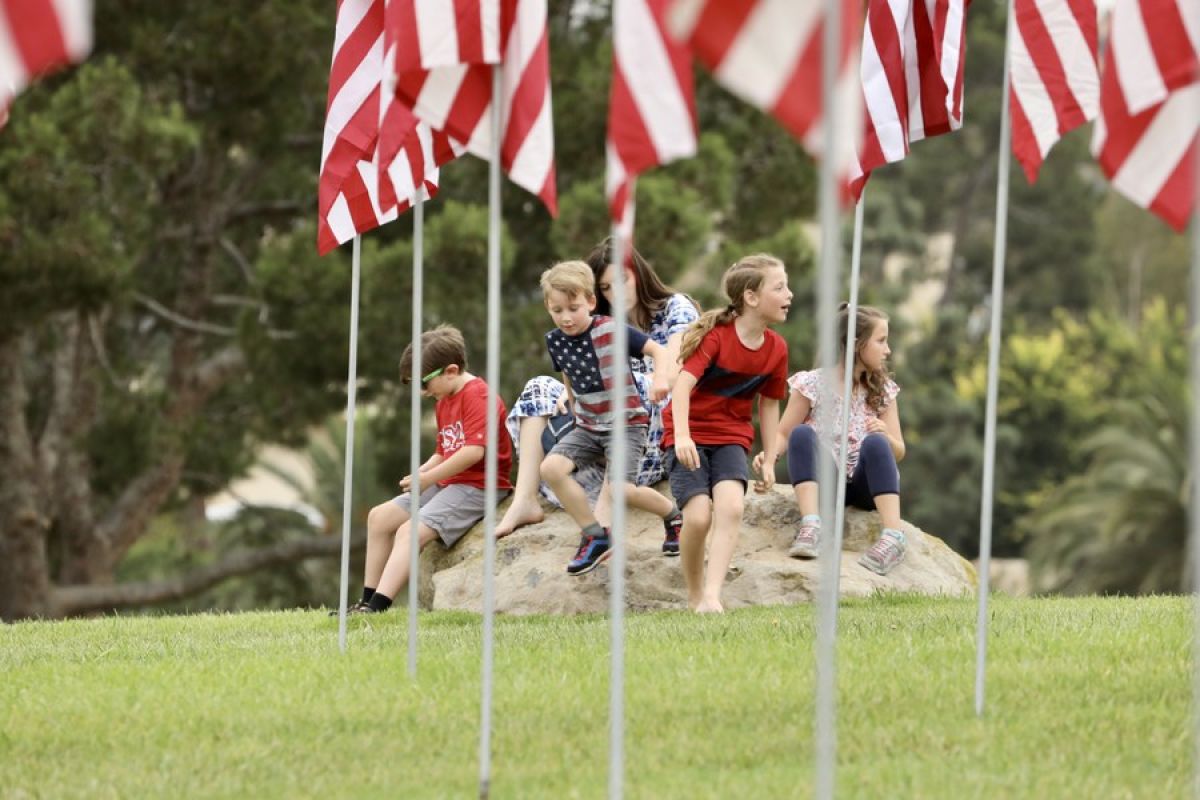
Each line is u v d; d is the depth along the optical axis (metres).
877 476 31.12
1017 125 18.55
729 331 28.12
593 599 30.52
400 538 31.97
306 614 34.19
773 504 32.12
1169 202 16.16
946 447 127.88
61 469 65.81
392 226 65.62
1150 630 24.69
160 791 16.64
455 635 26.92
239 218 68.12
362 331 57.72
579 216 58.88
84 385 64.88
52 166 52.19
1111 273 156.62
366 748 18.36
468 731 19.02
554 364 30.05
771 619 26.95
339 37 23.64
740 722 19.03
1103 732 17.94
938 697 19.88
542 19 17.53
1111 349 136.00
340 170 23.67
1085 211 154.75
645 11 14.59
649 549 30.91
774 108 12.97
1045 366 132.00
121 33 60.50
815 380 31.47
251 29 58.81
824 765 13.40
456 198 65.56
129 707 20.92
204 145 62.72
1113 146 16.23
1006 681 20.69
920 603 29.44
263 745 18.59
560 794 15.99
